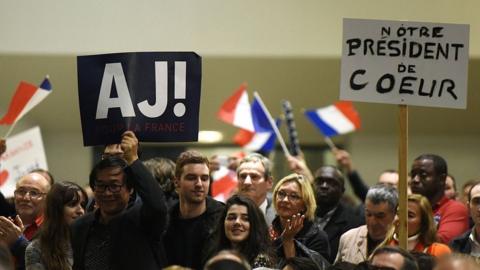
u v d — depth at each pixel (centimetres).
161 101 796
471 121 1770
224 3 1575
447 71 791
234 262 614
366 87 796
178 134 795
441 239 950
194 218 830
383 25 795
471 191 891
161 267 784
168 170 902
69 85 1628
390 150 1819
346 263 734
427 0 1566
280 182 890
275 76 1627
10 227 821
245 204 786
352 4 1576
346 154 1259
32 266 791
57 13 1555
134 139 775
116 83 798
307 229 878
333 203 1048
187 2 1567
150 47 1559
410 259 667
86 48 1553
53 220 795
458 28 790
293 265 730
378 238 885
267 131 1216
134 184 769
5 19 1552
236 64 1597
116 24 1556
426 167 980
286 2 1580
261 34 1577
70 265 790
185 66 798
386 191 882
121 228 770
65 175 1808
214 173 1222
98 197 779
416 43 793
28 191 927
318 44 1577
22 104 1088
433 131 1809
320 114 1328
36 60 1567
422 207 859
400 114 795
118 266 763
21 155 1162
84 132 799
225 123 1764
